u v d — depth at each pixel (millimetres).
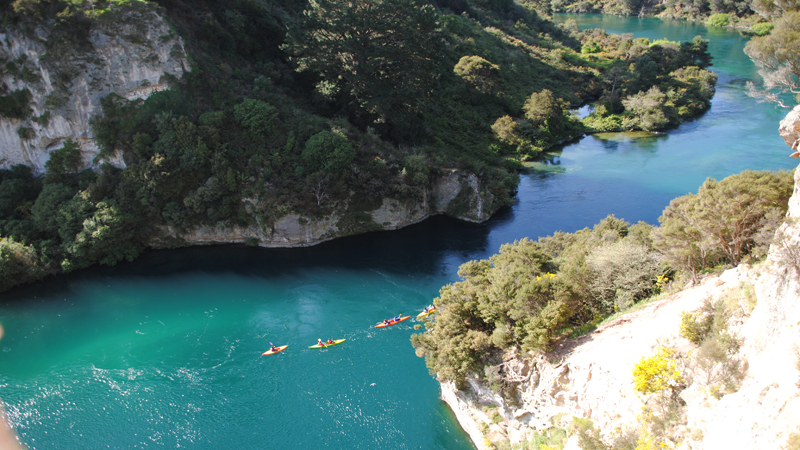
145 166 63250
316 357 47312
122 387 44469
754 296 26250
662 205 73750
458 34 130625
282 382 44531
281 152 69500
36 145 67500
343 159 67750
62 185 64938
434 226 73500
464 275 43625
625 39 160125
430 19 79062
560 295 35031
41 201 63125
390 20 77938
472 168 76312
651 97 110688
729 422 22531
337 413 41375
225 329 51750
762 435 20781
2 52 64938
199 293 58188
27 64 64688
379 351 47844
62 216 62281
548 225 71125
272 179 67688
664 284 37156
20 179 66562
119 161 67000
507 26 162375
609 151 98312
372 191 70438
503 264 41312
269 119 69375
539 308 35125
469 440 38281
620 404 28250
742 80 134125
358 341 49250
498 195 77188
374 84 77625
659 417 25188
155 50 67562
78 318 54062
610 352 30500
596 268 39750
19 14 63625
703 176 82000
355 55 77438
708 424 23500
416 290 57500
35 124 66375
